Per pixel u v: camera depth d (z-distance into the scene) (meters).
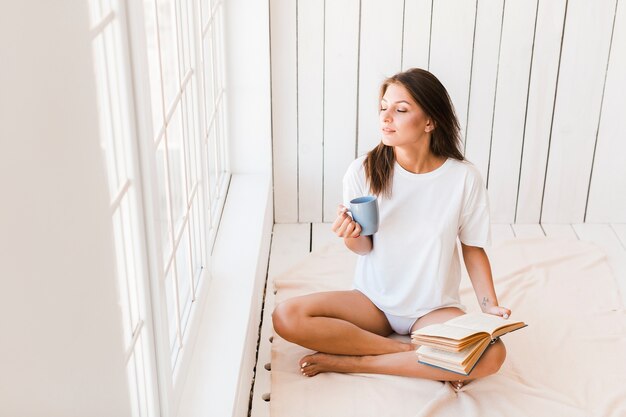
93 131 1.06
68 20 0.95
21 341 0.80
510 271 2.99
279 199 3.47
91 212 1.05
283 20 3.20
